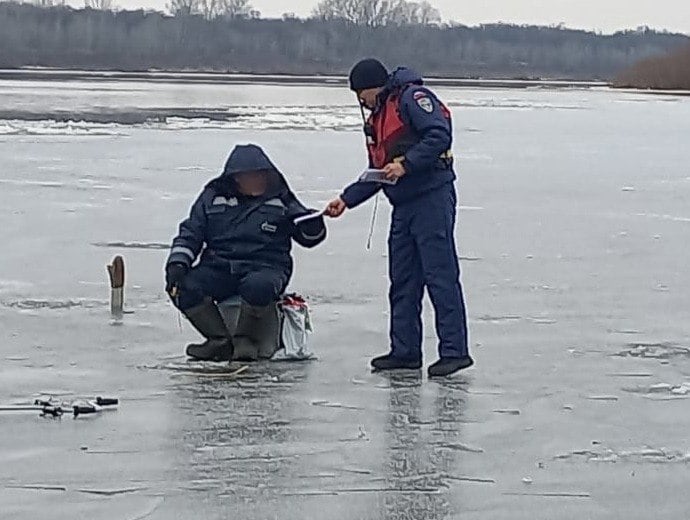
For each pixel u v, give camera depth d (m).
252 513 5.80
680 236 16.11
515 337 9.77
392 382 8.29
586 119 48.84
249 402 7.69
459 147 33.16
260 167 8.89
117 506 5.85
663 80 102.56
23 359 8.68
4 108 43.25
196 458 6.57
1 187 19.88
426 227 8.43
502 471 6.48
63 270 12.37
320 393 7.96
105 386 8.00
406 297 8.61
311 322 10.14
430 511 5.88
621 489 6.25
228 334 8.84
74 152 27.31
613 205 19.97
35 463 6.44
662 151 33.44
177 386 8.04
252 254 8.81
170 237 14.85
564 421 7.43
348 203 8.69
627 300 11.45
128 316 10.21
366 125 8.59
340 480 6.28
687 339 9.80
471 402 7.81
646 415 7.59
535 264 13.53
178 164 25.03
